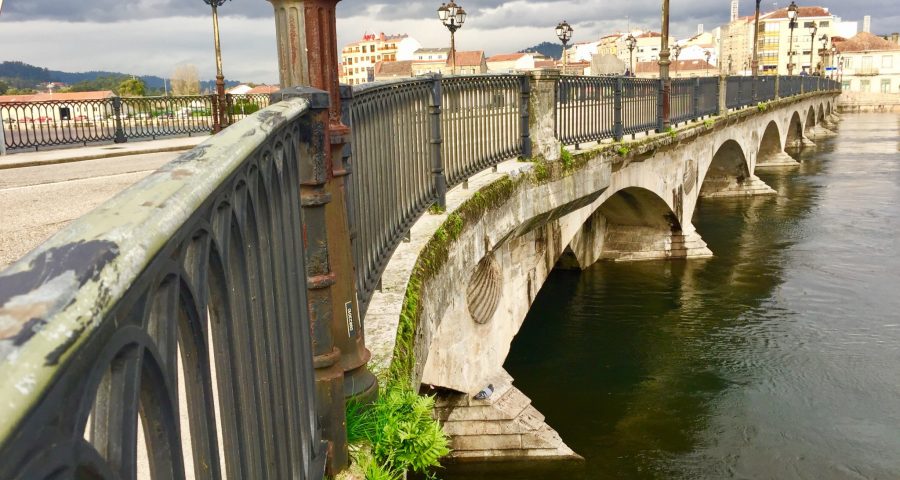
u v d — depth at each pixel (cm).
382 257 462
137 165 1239
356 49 15200
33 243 521
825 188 3391
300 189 256
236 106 2309
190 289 111
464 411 1037
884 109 10819
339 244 289
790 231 2491
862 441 1109
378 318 424
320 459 253
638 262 2153
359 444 301
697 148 2094
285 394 202
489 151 809
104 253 74
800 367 1379
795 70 12744
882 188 3306
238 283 160
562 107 1022
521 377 1417
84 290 68
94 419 77
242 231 158
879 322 1587
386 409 317
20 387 55
